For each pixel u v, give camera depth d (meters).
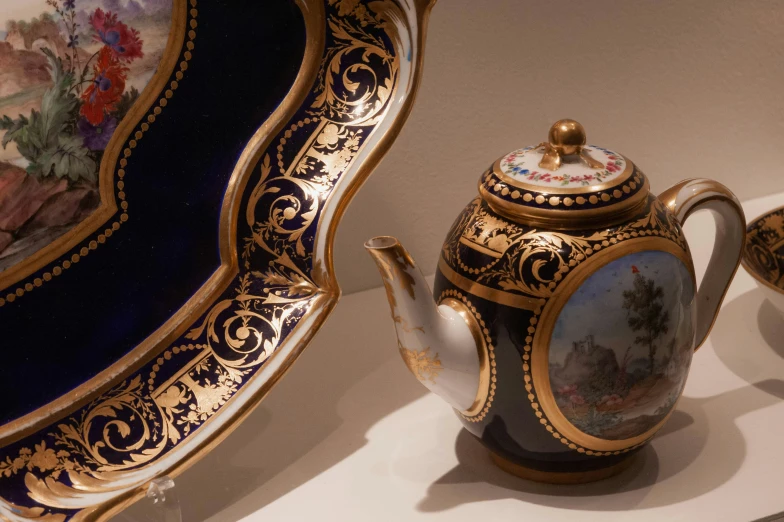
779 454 0.58
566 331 0.48
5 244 0.57
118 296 0.61
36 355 0.58
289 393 0.69
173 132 0.60
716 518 0.52
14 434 0.56
